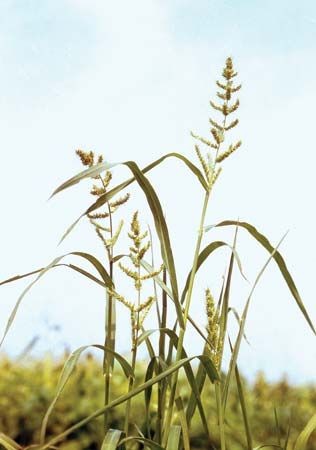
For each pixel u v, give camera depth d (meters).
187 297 1.31
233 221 1.32
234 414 2.10
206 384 2.20
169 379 1.31
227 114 1.32
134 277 1.29
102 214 1.29
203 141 1.32
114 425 2.12
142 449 1.80
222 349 1.30
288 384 2.20
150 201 1.27
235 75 1.32
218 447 2.04
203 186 1.32
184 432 1.30
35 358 2.28
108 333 1.32
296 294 1.32
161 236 1.27
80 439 2.13
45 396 2.19
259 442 2.05
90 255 1.29
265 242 1.33
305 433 1.32
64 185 1.20
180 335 1.28
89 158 1.30
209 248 1.34
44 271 1.24
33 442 2.17
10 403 2.18
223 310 1.31
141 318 1.29
